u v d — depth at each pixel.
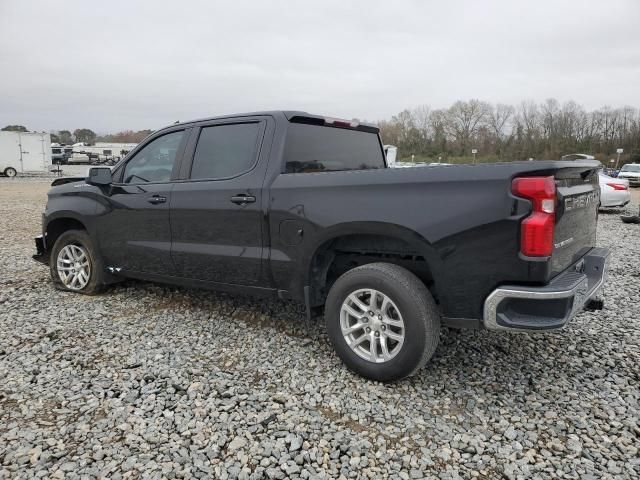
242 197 3.63
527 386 3.11
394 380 3.06
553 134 68.38
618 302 4.86
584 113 68.81
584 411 2.81
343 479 2.23
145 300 4.87
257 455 2.39
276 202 3.45
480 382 3.16
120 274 4.72
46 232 5.29
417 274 3.27
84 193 4.89
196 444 2.48
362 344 3.21
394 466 2.32
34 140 32.97
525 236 2.55
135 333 3.99
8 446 2.45
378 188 3.01
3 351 3.61
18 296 5.02
